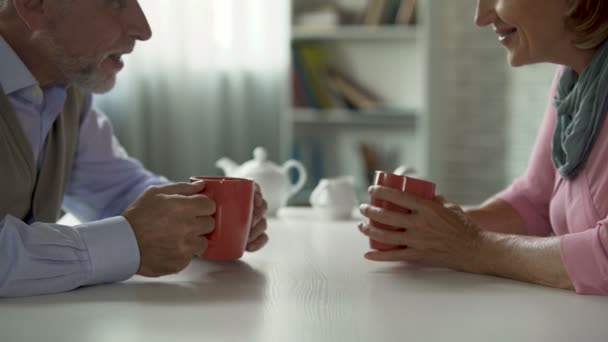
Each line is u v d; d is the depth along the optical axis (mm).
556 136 1147
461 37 3982
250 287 905
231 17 3877
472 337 680
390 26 3814
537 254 928
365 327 712
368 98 3947
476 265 997
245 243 1053
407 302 824
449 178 4066
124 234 927
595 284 873
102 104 3707
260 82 3988
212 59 3840
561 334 693
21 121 1183
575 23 1040
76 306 802
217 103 3881
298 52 3939
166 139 3879
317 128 4098
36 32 1121
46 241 874
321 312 771
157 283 933
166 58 3828
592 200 1060
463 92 4004
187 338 669
